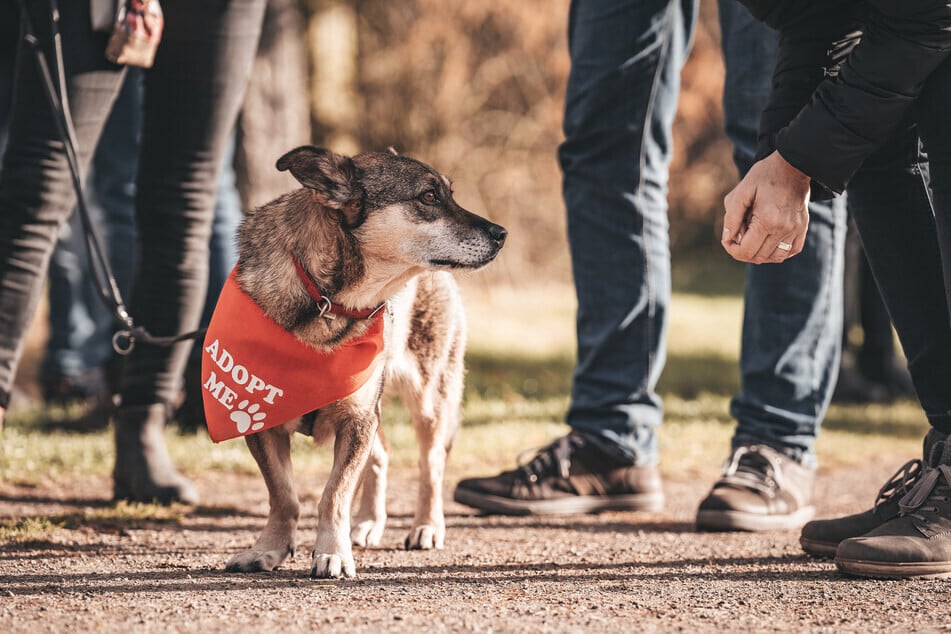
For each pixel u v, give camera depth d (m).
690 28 4.41
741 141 4.16
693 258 19.22
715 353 11.12
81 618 2.42
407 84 14.69
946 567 2.92
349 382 3.12
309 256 3.17
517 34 14.95
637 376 4.32
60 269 7.14
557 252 16.08
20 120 3.74
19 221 3.73
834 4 3.08
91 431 6.13
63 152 3.77
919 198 3.12
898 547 2.91
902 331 3.20
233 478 5.01
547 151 15.56
